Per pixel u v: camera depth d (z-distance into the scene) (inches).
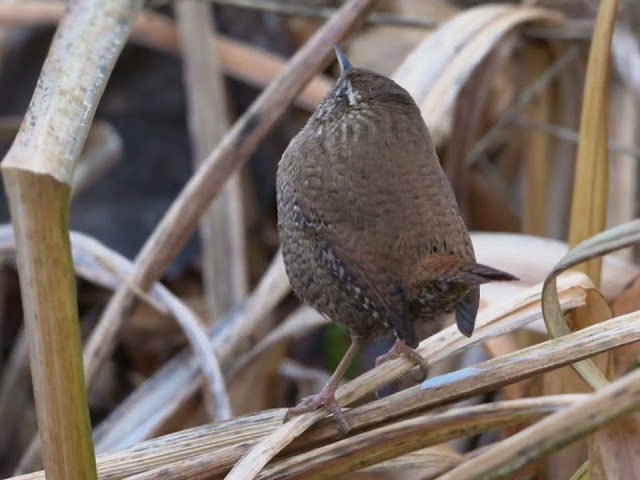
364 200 96.9
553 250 99.3
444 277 96.1
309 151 97.3
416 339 96.4
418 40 119.4
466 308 96.8
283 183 97.5
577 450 98.1
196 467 96.0
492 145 116.7
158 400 101.3
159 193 121.5
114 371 108.8
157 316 106.6
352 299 97.2
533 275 99.3
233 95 123.3
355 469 95.8
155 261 100.0
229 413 99.3
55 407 94.7
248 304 101.7
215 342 101.5
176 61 125.4
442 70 101.0
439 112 100.7
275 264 101.5
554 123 106.0
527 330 100.3
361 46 120.5
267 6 104.3
